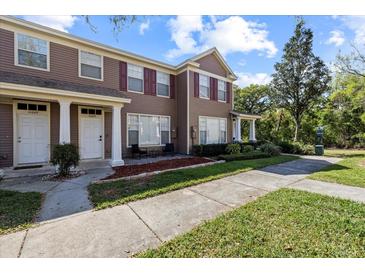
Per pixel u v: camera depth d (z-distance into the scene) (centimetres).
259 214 337
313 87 1516
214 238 265
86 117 912
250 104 2634
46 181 568
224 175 623
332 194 446
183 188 498
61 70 841
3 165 718
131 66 1080
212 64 1351
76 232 287
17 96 622
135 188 484
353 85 1432
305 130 2112
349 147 1914
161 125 1200
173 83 1260
